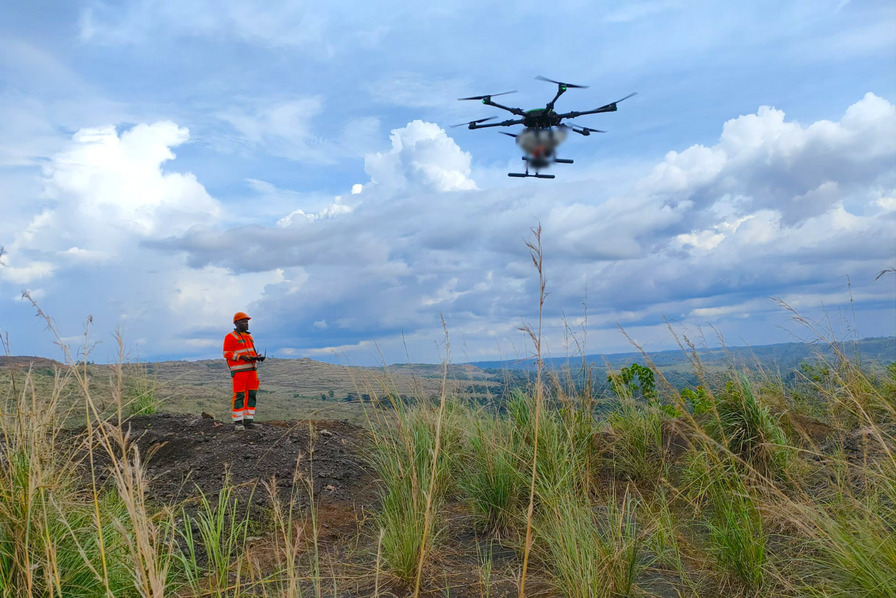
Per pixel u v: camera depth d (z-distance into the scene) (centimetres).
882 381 605
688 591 376
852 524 367
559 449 580
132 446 271
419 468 570
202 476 664
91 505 392
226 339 918
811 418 683
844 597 322
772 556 383
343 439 848
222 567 407
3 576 319
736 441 555
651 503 523
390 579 420
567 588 376
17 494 347
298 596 350
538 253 309
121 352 270
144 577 260
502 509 510
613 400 684
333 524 562
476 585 404
